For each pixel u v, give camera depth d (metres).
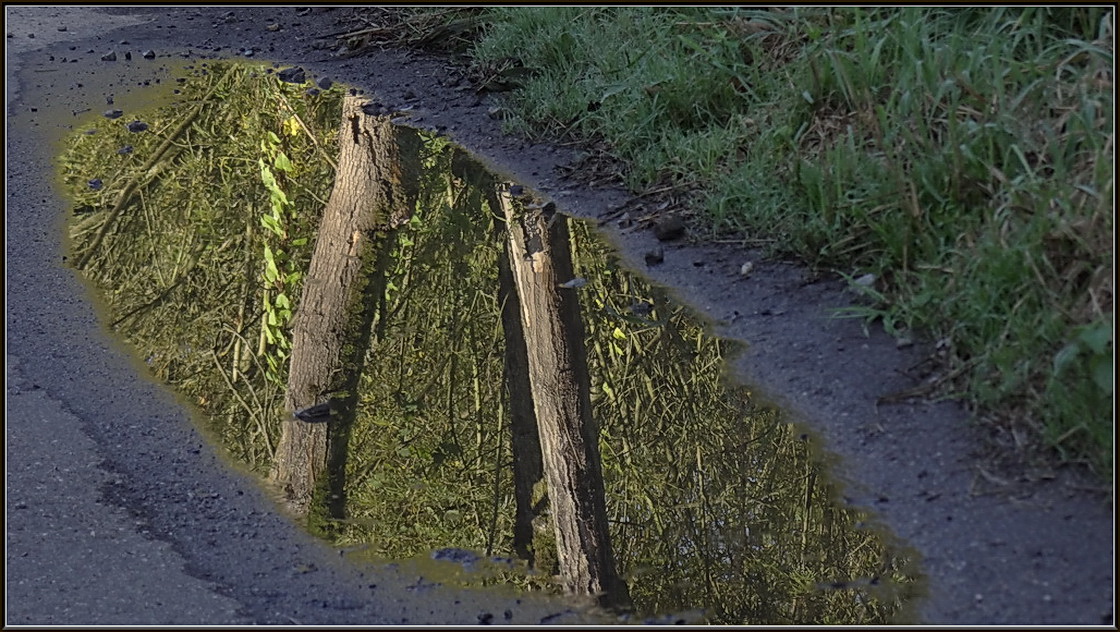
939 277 4.52
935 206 4.81
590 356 4.77
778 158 5.43
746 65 6.10
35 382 4.71
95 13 9.09
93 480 4.11
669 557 3.69
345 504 3.98
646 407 4.44
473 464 4.20
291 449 4.27
